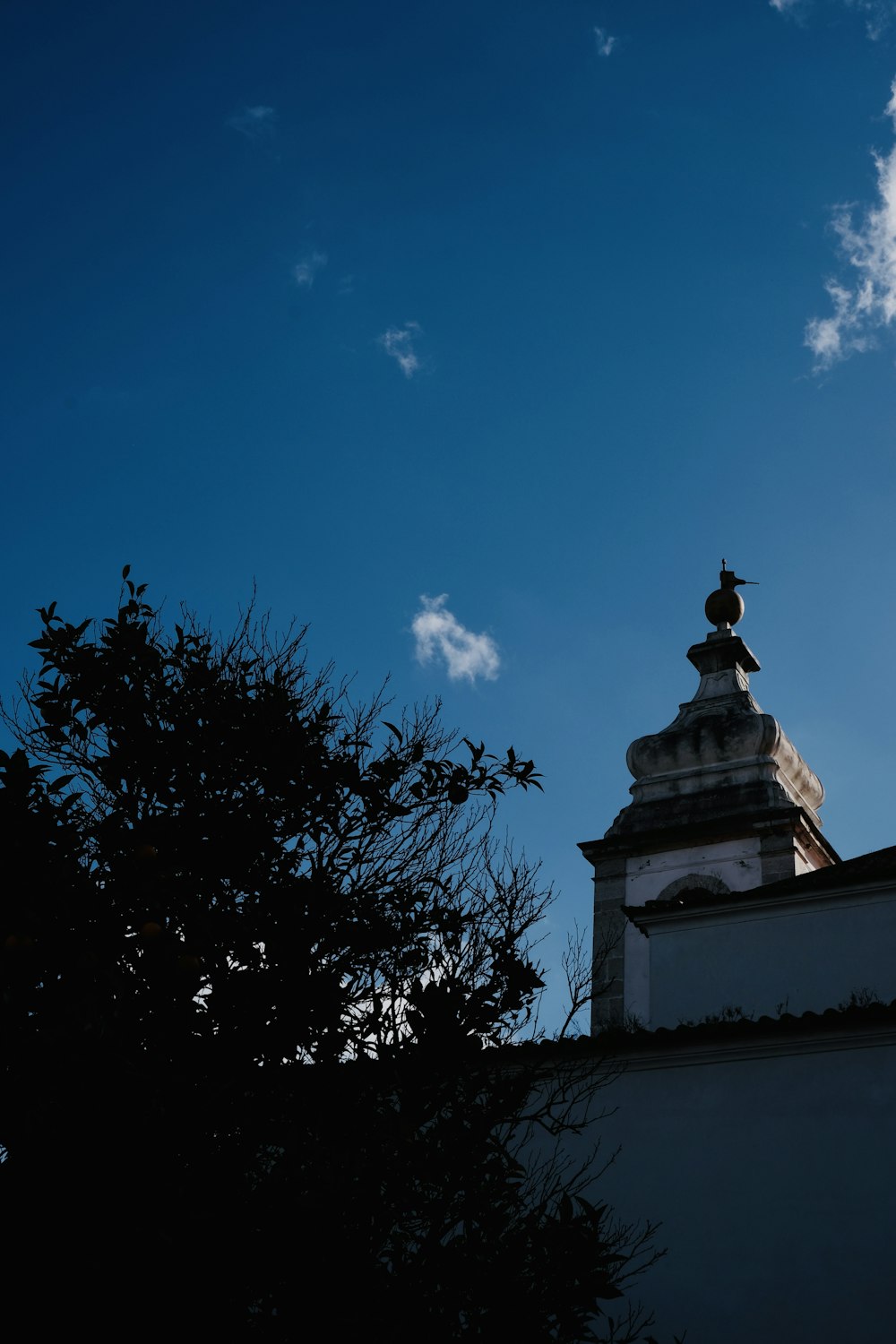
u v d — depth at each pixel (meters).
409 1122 7.48
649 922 17.34
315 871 8.32
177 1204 6.20
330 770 8.65
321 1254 6.82
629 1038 12.55
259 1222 6.83
